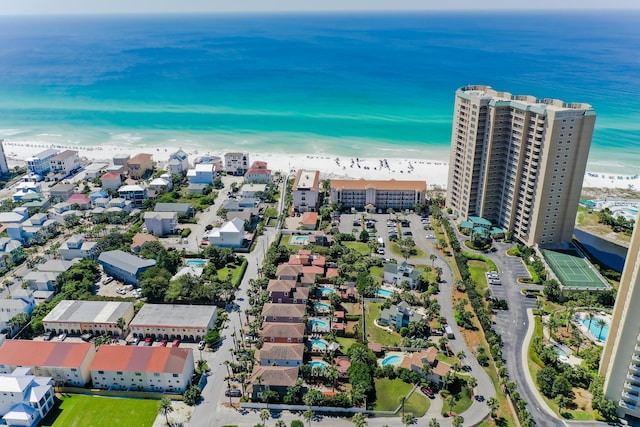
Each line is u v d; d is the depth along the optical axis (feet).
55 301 599.16
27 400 442.91
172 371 471.62
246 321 584.40
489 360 520.83
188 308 583.17
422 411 455.22
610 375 432.66
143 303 615.16
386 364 513.86
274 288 603.67
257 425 433.89
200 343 540.93
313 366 500.74
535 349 530.27
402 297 617.21
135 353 489.26
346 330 565.53
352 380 474.90
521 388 481.46
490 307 604.90
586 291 618.44
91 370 482.28
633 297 395.96
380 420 445.78
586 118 647.97
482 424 440.86
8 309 579.89
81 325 557.74
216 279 646.33
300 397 465.88
